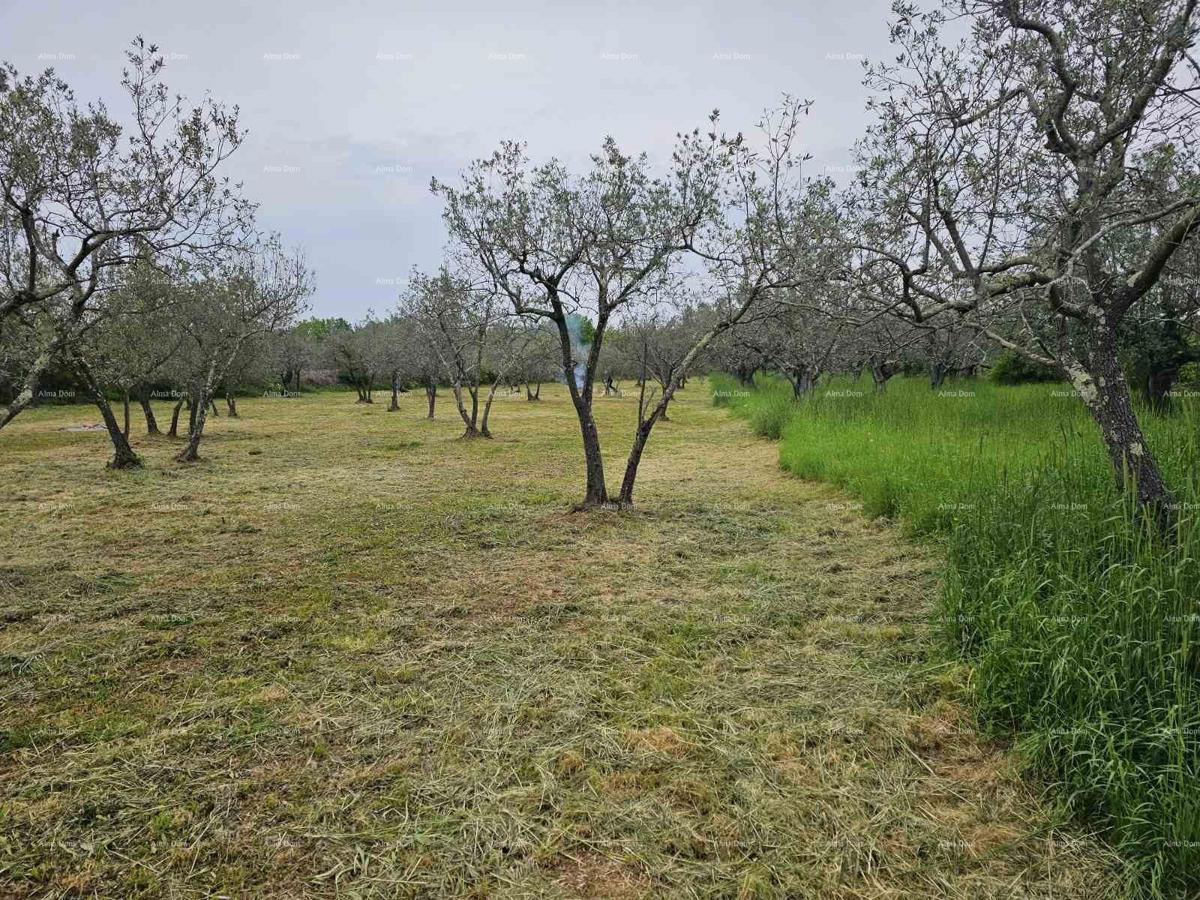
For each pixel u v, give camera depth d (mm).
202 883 2271
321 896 2225
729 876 2305
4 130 4703
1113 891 2193
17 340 7281
